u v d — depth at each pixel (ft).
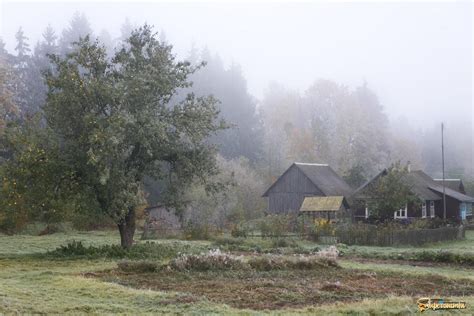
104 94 94.94
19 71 254.06
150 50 106.52
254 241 131.03
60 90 104.22
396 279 66.54
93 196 96.32
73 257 91.25
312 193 214.48
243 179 231.50
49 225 171.83
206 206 182.60
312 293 54.85
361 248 121.39
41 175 92.43
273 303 50.06
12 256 93.66
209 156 106.32
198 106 106.32
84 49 100.27
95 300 50.26
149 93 100.42
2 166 95.81
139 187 98.78
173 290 57.41
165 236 152.35
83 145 94.38
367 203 166.71
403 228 148.46
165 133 99.45
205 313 44.45
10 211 95.30
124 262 73.67
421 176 234.17
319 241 137.80
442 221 178.60
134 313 44.57
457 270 82.12
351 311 44.80
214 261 73.77
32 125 101.40
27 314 43.29
